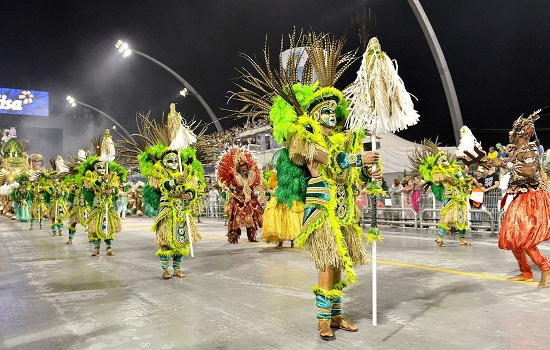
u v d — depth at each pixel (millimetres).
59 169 14531
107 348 3713
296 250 9383
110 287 6121
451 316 4328
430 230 13031
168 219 6531
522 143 5594
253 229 11180
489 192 11984
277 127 3883
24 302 5379
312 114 3920
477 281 5840
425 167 9695
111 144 9156
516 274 6273
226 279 6480
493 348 3465
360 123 3902
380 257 7953
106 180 9148
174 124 6730
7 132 50781
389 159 15148
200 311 4766
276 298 5238
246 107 4414
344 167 3695
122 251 9969
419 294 5215
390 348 3523
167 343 3795
